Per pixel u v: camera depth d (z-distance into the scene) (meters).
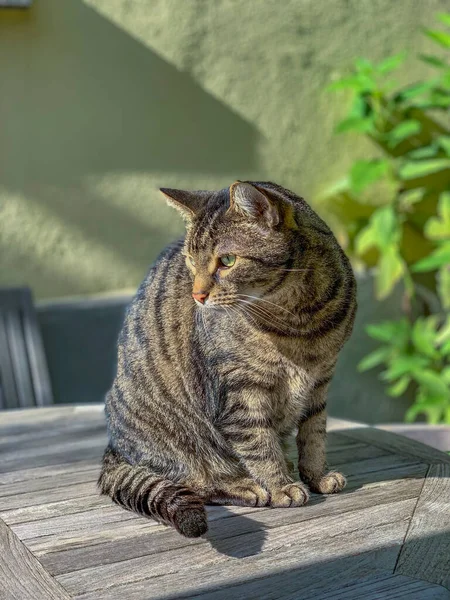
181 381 1.25
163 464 1.27
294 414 1.24
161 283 1.30
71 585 0.98
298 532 1.10
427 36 2.45
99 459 1.35
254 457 1.21
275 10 2.26
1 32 2.03
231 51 2.22
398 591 0.96
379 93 2.27
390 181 2.39
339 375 2.42
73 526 1.12
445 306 2.37
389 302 2.45
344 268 1.22
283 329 1.18
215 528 1.12
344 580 0.98
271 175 2.31
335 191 2.30
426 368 2.40
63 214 2.12
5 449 1.40
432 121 2.46
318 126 2.34
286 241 1.17
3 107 2.05
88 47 2.10
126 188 2.17
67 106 2.10
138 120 2.16
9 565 1.03
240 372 1.19
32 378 1.90
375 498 1.19
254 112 2.27
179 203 1.25
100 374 2.14
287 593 0.96
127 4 2.11
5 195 2.07
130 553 1.05
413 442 1.40
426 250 2.48
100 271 2.17
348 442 1.41
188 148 2.22
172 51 2.17
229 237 1.19
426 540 1.07
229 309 1.19
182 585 0.98
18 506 1.18
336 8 2.32
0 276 2.09
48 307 2.07
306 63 2.31
